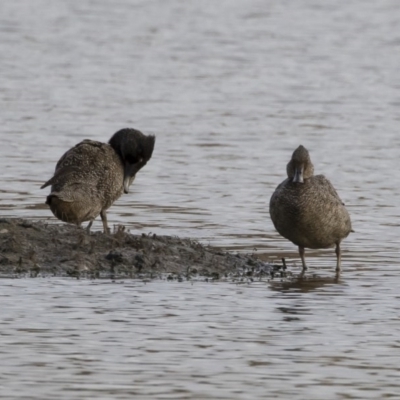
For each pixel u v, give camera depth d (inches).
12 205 766.5
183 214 755.4
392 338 465.1
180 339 457.4
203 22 2071.9
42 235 599.8
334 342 458.0
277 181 876.6
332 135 1085.8
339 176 900.0
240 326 479.5
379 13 2199.8
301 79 1470.2
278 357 436.5
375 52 1734.7
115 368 418.6
